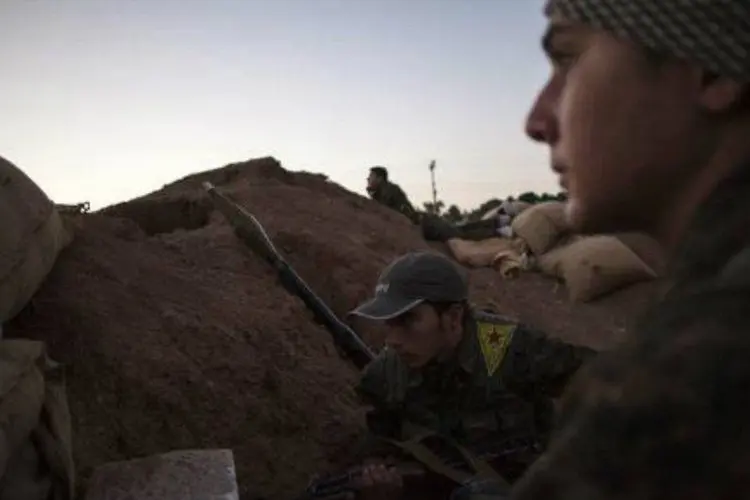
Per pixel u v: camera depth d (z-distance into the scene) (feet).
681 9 1.75
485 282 22.31
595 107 1.92
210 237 16.06
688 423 1.49
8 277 9.08
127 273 13.52
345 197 25.13
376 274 17.80
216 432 11.66
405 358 9.27
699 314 1.61
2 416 6.57
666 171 1.89
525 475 1.75
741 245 1.70
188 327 12.85
